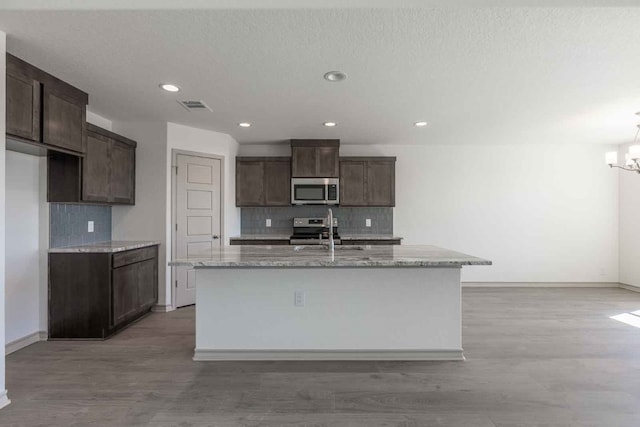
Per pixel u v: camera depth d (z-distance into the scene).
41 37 2.09
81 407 2.01
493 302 4.38
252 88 2.95
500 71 2.59
